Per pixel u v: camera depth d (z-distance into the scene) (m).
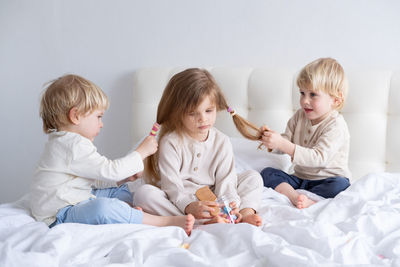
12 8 2.55
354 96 2.04
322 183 1.74
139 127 2.37
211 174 1.62
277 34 2.27
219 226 1.23
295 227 1.18
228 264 1.01
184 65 2.44
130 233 1.20
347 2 2.15
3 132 2.70
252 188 1.56
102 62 2.53
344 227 1.24
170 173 1.56
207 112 1.53
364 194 1.49
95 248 1.13
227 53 2.36
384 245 1.14
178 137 1.59
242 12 2.30
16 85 2.63
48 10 2.53
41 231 1.18
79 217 1.31
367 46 2.16
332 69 1.76
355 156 2.06
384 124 2.03
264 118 2.17
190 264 1.01
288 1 2.23
